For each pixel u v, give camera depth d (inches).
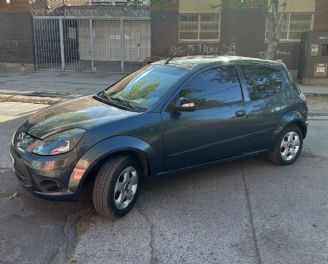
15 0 743.7
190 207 168.9
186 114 174.2
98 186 150.6
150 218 158.1
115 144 150.5
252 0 559.8
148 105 169.9
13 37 762.2
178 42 678.5
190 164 182.5
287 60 650.8
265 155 224.5
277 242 142.0
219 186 193.0
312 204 174.7
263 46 652.7
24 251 132.9
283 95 217.8
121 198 156.1
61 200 147.1
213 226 152.9
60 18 764.0
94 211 162.7
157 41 685.3
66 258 129.6
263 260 130.8
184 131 173.9
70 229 148.0
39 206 165.3
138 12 770.2
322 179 205.8
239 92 196.7
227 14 651.5
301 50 616.4
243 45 659.4
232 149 196.7
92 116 161.0
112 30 878.4
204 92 182.5
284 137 221.3
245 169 218.1
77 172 144.9
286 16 636.1
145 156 161.9
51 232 145.4
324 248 138.6
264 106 205.6
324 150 259.4
